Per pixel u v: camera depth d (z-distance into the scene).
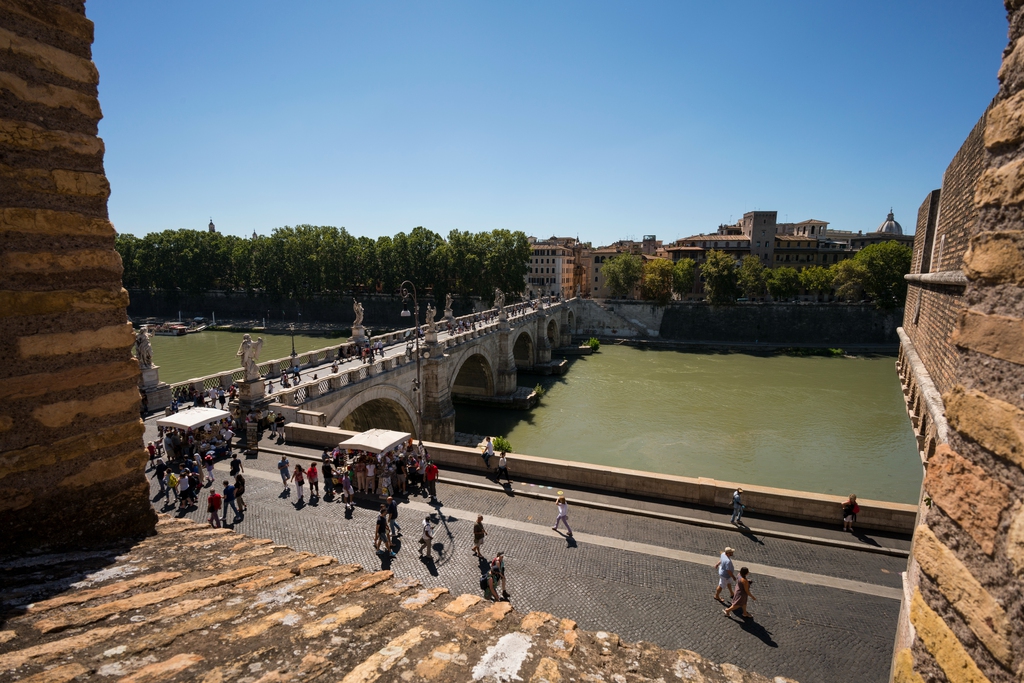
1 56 6.05
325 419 33.84
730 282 117.00
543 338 87.69
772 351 106.62
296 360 41.22
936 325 19.89
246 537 8.99
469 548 20.12
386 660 5.17
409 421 46.03
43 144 6.46
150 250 143.25
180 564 7.17
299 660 5.02
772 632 15.74
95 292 7.06
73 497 7.01
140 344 32.19
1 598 5.46
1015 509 3.39
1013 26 3.79
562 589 17.64
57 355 6.70
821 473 45.00
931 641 4.14
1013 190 3.64
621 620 16.19
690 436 53.94
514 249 116.31
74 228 6.79
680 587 17.89
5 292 6.16
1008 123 3.73
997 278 3.77
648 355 103.19
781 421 58.94
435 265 119.69
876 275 110.44
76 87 6.79
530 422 59.38
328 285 129.75
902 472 45.22
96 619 5.34
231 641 5.26
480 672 5.16
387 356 50.38
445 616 6.65
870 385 76.44
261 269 134.12
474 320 77.94
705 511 23.00
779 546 20.50
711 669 6.41
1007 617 3.38
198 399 32.50
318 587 7.12
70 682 4.21
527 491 24.84
